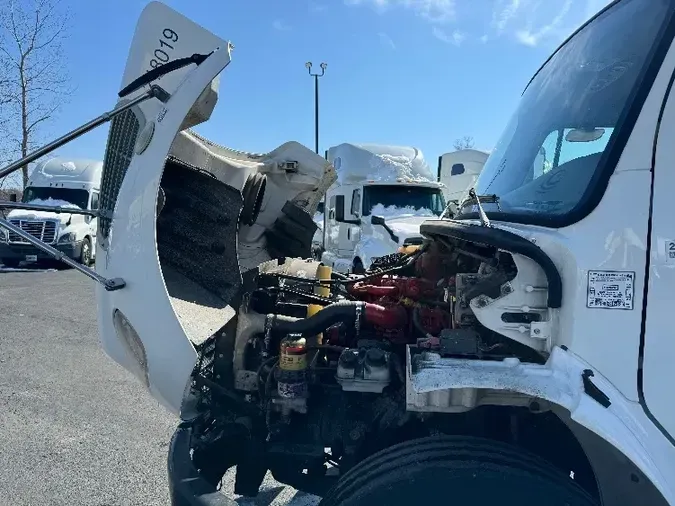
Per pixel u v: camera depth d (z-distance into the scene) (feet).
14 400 18.10
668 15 6.42
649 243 5.90
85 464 14.02
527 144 8.86
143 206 7.14
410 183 43.68
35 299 36.14
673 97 6.06
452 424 7.33
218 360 8.95
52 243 55.62
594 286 5.98
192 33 8.16
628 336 5.89
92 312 32.40
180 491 7.00
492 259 7.47
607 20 7.91
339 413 8.23
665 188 5.95
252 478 8.88
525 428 7.28
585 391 5.65
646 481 5.78
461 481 5.66
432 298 9.32
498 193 8.82
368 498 5.79
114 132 8.38
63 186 62.85
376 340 8.61
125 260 7.27
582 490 5.89
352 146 47.62
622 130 6.18
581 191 6.50
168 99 7.38
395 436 7.73
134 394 19.04
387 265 12.85
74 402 18.16
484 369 6.07
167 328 7.02
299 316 9.67
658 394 5.81
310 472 8.80
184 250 8.70
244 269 12.12
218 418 8.80
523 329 6.45
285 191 12.77
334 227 50.67
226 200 9.12
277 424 8.25
